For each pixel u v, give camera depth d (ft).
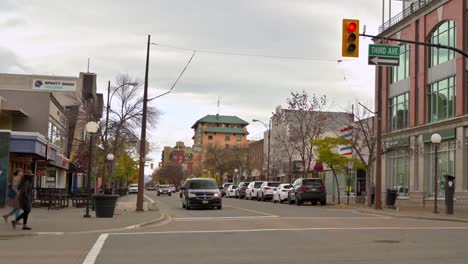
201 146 418.51
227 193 215.92
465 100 112.06
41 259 37.78
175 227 63.62
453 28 117.19
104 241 48.78
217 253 41.01
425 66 127.75
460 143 111.55
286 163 214.48
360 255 39.70
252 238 51.42
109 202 73.67
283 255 39.81
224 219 76.64
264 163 251.80
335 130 198.80
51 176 157.07
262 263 36.04
